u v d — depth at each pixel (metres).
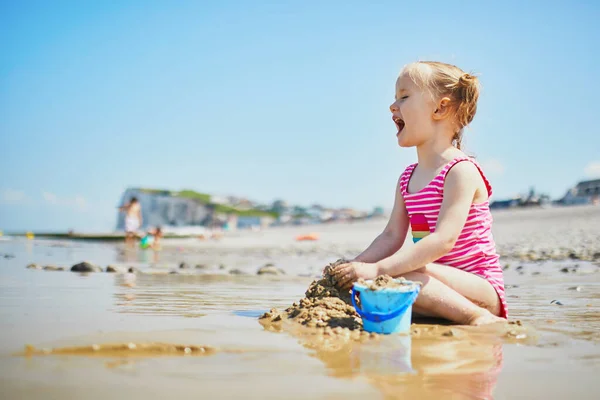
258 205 83.56
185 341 2.07
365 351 2.02
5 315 2.69
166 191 70.94
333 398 1.47
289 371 1.72
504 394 1.55
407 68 3.22
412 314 2.90
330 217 66.50
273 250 17.25
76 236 30.86
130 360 1.80
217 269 7.43
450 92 3.13
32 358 1.79
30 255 10.59
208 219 66.50
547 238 16.53
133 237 20.22
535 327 2.62
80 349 1.89
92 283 4.58
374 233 32.47
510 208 47.59
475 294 2.91
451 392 1.55
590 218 26.55
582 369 1.81
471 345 2.17
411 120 3.16
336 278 2.89
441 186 3.04
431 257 2.84
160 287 4.41
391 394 1.52
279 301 3.61
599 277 5.69
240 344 2.07
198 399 1.43
